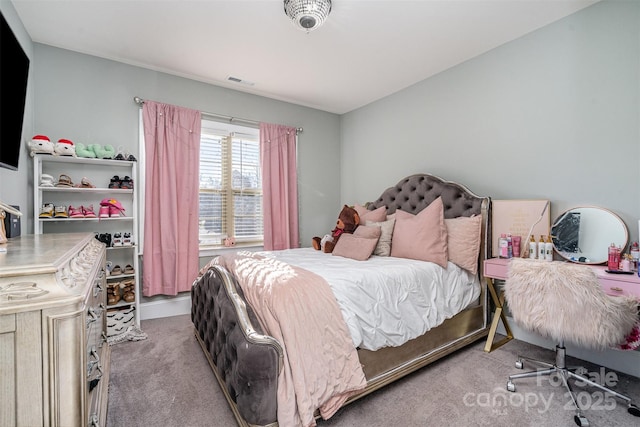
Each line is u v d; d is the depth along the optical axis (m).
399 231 2.73
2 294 0.72
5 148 1.58
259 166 3.92
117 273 2.81
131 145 3.06
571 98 2.32
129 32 2.51
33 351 0.74
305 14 2.05
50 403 0.75
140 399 1.77
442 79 3.23
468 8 2.22
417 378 1.98
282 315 1.43
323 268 2.09
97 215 2.90
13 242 1.45
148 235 3.06
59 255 0.98
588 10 2.23
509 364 2.17
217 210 3.66
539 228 2.44
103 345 1.81
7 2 2.05
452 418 1.59
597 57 2.20
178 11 2.24
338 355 1.54
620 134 2.10
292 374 1.36
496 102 2.78
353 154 4.41
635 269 1.95
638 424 1.54
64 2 2.13
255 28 2.45
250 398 1.32
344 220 3.22
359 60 2.98
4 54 1.48
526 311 1.75
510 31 2.53
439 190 3.04
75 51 2.81
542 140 2.49
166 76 3.25
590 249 2.20
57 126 2.73
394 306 1.93
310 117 4.33
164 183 3.14
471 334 2.46
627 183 2.07
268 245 3.83
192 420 1.59
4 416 0.71
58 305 0.76
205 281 2.17
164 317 3.19
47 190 2.67
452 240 2.59
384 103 3.93
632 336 1.66
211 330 1.98
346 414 1.62
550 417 1.60
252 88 3.66
